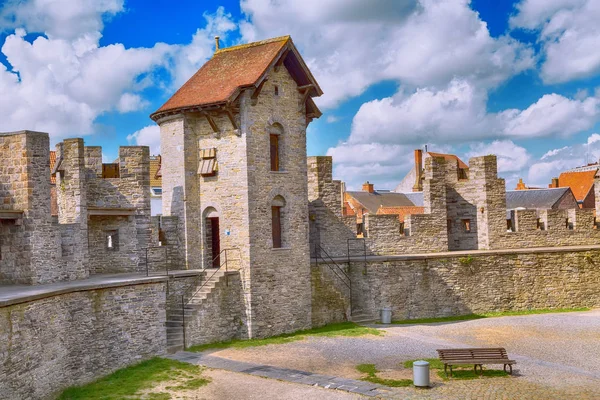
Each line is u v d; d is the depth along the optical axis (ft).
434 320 114.32
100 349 77.00
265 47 102.32
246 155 96.53
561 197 183.01
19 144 82.99
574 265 125.08
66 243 89.20
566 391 69.46
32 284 81.97
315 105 105.81
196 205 102.53
